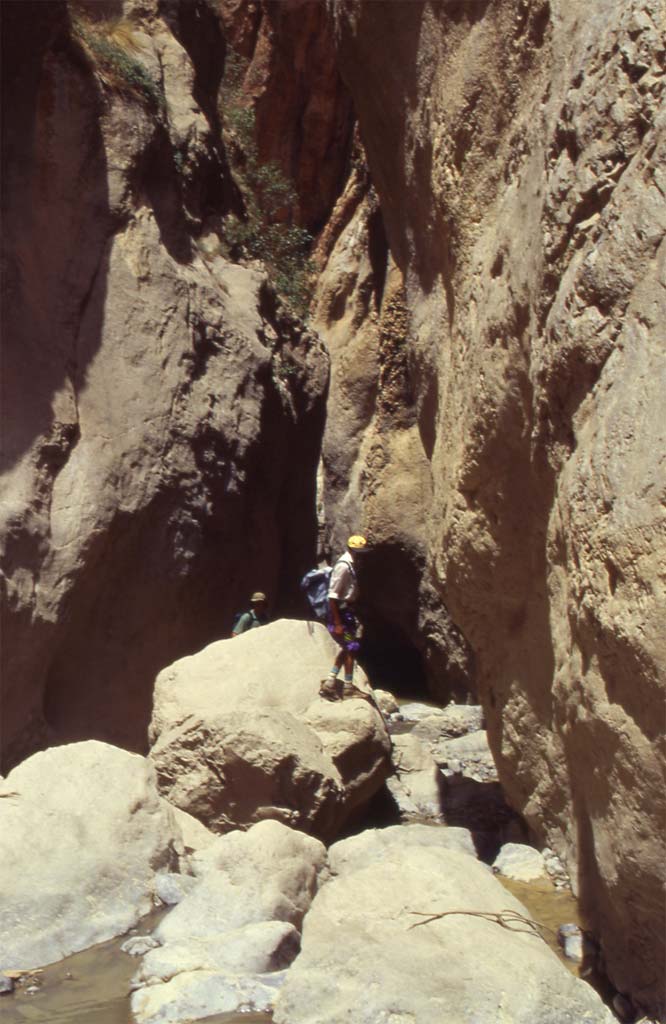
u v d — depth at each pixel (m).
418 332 8.16
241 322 11.81
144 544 9.86
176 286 10.70
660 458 3.78
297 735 6.81
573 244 4.71
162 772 6.84
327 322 20.48
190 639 10.57
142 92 11.27
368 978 3.91
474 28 6.52
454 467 6.55
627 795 4.00
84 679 9.35
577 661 4.45
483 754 9.84
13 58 9.41
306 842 5.50
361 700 7.58
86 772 5.75
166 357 10.37
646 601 3.72
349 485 19.03
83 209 10.09
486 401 5.89
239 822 6.61
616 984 4.51
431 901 4.39
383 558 16.84
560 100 5.08
